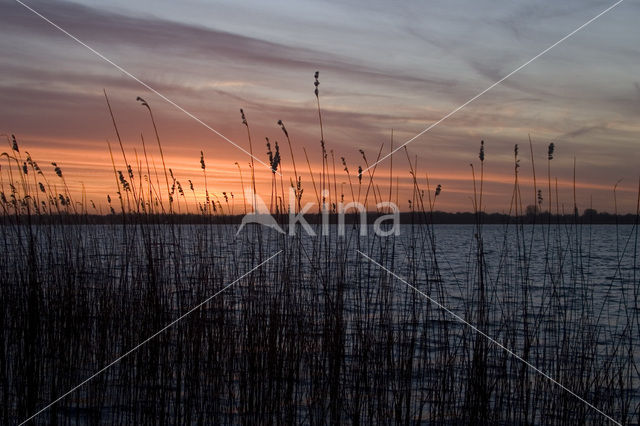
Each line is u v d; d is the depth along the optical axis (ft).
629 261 67.10
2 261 23.09
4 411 18.13
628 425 17.98
